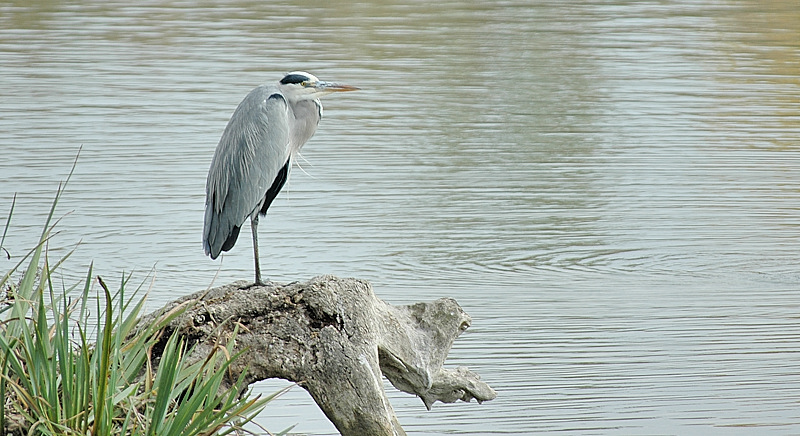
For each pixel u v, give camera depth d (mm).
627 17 32469
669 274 14117
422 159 19016
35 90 23234
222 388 7574
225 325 7766
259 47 27719
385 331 8227
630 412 10117
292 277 13766
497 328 12148
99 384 6461
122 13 32562
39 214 15852
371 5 34312
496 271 14109
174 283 13398
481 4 34594
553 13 33062
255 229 8812
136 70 25234
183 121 21031
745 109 22609
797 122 21656
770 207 16844
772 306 12977
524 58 27078
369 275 13891
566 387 10672
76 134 20016
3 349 6906
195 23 31078
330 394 7746
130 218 15836
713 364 11250
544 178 18219
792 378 10914
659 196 17359
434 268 14180
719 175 18453
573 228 15867
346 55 27000
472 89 24016
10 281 7555
